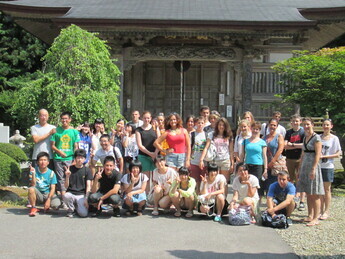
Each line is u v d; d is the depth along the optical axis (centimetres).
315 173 753
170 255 562
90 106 1059
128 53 1662
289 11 1638
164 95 2084
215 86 2084
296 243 635
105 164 780
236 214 739
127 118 1992
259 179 816
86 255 559
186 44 1694
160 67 2084
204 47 1659
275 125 870
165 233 672
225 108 2058
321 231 706
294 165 929
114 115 1138
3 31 2919
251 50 1617
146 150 885
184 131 864
